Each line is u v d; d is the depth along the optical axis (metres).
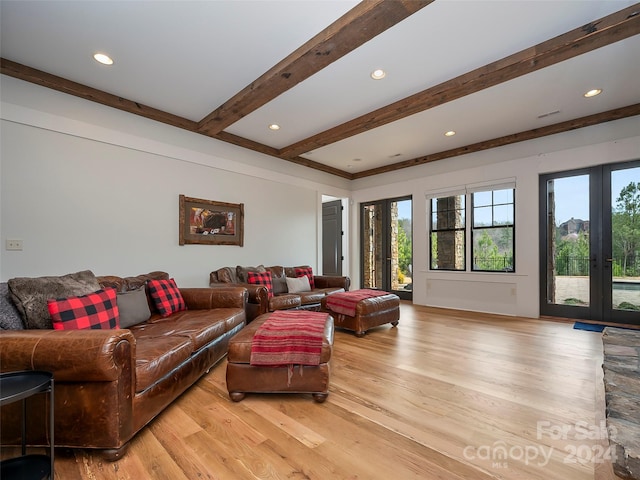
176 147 3.83
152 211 3.61
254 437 1.58
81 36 2.35
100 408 1.40
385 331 3.66
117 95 3.25
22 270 2.73
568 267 4.17
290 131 4.27
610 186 3.88
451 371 2.41
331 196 6.34
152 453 1.46
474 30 2.29
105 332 1.42
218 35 2.35
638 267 3.72
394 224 6.16
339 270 6.83
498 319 4.28
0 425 1.42
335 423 1.71
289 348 1.96
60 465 1.38
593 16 2.15
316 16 2.14
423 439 1.56
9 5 2.02
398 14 1.99
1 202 2.65
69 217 3.00
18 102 2.74
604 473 1.30
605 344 1.85
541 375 2.32
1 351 1.33
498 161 4.68
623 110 3.54
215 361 2.50
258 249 4.80
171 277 3.76
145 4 2.04
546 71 2.81
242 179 4.60
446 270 5.28
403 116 3.55
